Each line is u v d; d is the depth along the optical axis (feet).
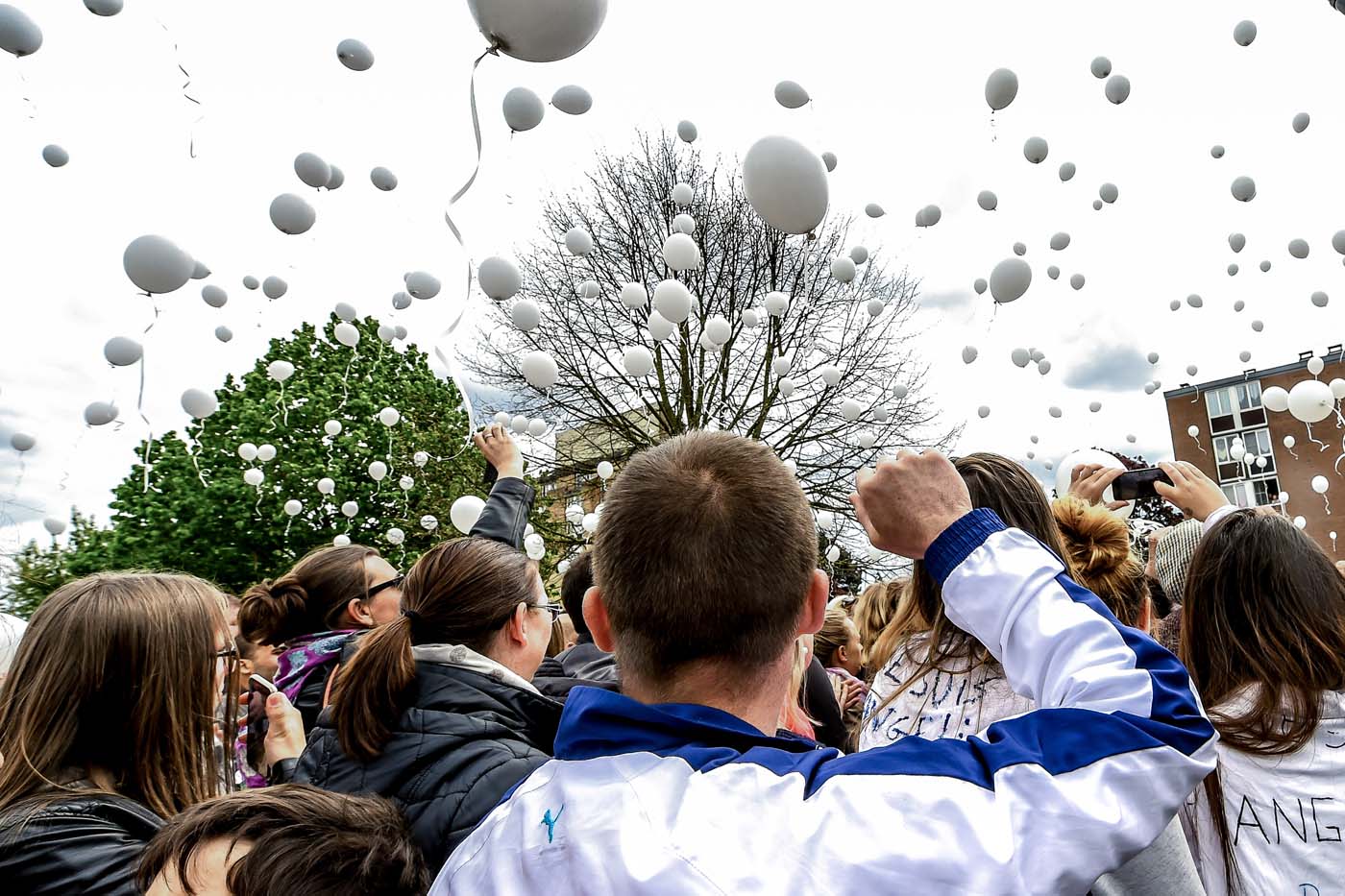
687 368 34.60
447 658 4.76
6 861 3.24
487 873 2.22
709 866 1.94
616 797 2.16
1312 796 4.05
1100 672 2.34
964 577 2.63
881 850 1.94
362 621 7.20
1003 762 2.12
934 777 2.09
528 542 9.12
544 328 35.99
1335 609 4.32
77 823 3.38
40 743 3.71
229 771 4.86
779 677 2.55
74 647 3.83
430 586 5.11
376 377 45.96
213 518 40.14
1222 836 4.23
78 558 36.19
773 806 2.08
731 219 35.81
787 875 1.92
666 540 2.50
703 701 2.47
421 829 4.12
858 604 9.55
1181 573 7.89
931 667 4.09
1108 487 6.00
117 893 3.19
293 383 43.57
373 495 41.57
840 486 35.24
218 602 4.44
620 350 35.94
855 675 10.44
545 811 2.25
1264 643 4.29
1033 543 2.69
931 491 2.82
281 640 7.13
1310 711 4.14
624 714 2.36
